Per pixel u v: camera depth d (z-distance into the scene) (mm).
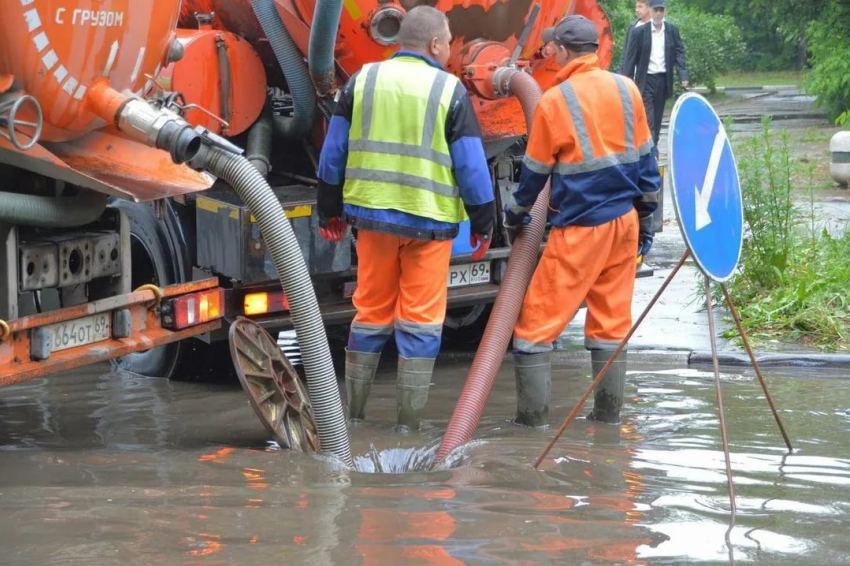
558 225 7383
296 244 6852
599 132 7188
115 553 4707
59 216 6660
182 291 7598
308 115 8961
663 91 19797
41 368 6547
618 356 7531
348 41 8555
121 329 7156
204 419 7820
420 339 7480
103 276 7168
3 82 6086
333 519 5203
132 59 6832
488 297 9445
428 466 6816
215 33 8664
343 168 7496
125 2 6598
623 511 5402
